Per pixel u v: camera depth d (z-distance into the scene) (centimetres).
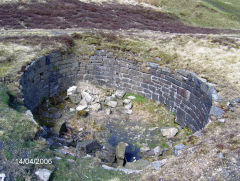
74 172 678
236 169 648
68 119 1241
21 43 1395
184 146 802
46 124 1150
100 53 1525
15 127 734
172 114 1330
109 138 1136
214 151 720
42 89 1321
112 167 792
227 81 1138
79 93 1455
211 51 1462
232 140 758
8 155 631
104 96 1480
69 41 1520
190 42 1608
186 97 1239
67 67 1477
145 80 1449
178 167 695
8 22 2047
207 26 3378
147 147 1070
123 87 1543
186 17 3550
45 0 2931
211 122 891
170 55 1420
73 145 1020
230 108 949
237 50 1484
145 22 2836
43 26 2038
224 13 3816
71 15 2602
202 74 1198
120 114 1337
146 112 1362
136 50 1490
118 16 2912
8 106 845
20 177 584
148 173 704
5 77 1029
